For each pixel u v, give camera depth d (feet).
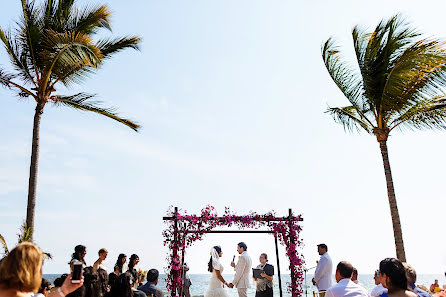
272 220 37.40
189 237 36.55
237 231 36.83
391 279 13.10
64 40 38.96
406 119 41.01
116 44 46.42
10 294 8.45
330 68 43.91
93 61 39.19
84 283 15.80
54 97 43.68
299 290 35.40
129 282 18.11
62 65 41.63
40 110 42.14
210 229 36.81
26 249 8.90
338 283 17.17
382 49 40.78
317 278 29.91
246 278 35.47
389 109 40.78
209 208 37.19
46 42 40.42
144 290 23.63
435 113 39.27
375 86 41.37
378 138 42.34
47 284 17.76
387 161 41.47
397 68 37.96
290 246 36.29
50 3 43.11
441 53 35.42
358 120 45.34
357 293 16.56
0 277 8.54
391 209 39.93
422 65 36.45
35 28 41.22
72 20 44.75
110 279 23.65
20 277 8.46
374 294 20.56
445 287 18.76
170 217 36.63
